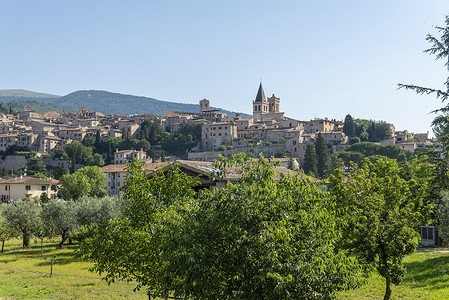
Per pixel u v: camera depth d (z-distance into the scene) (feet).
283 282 45.03
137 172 71.87
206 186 101.50
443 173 118.83
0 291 105.40
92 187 458.09
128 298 98.63
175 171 72.49
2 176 655.35
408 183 79.30
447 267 105.29
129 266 67.62
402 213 76.23
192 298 57.72
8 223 203.41
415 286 97.25
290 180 57.06
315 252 51.88
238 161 58.34
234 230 49.55
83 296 101.04
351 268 55.93
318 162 534.78
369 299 89.25
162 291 58.03
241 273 49.73
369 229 70.95
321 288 50.83
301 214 51.75
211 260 49.19
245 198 51.78
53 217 203.21
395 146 592.60
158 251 61.87
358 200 76.59
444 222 133.18
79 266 148.97
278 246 49.67
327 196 59.47
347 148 636.07
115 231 67.62
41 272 137.39
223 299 53.57
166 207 68.23
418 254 132.05
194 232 50.83
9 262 158.81
